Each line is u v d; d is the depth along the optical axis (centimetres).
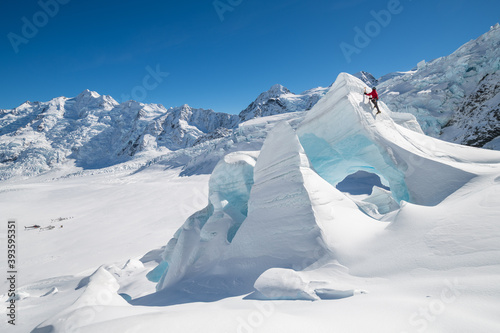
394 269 515
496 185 653
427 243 537
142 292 1342
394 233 640
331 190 922
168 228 3631
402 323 302
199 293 733
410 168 1093
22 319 805
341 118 1355
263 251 777
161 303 731
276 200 881
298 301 482
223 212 1134
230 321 338
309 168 941
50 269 2466
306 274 595
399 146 1169
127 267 1902
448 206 661
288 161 941
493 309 299
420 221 631
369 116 1298
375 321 315
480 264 414
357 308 371
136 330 312
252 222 888
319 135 1481
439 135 4569
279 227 805
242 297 595
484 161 1140
